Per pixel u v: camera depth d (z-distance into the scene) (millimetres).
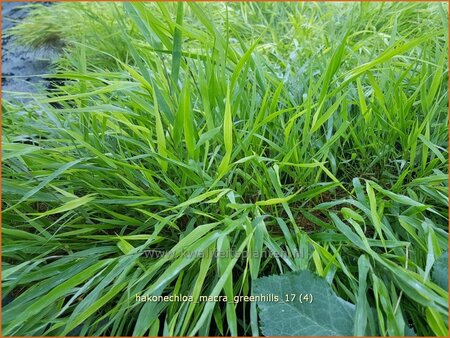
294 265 695
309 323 625
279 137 949
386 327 637
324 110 990
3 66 1688
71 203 756
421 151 953
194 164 754
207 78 860
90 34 1566
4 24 2002
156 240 779
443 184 864
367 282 716
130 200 780
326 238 761
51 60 1679
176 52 801
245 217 738
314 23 1596
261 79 973
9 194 855
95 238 814
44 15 1831
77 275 686
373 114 958
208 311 600
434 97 1021
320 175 938
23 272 716
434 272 661
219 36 824
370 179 953
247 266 725
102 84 1104
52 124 994
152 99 872
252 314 637
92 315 718
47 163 861
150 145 788
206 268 676
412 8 1477
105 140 939
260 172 882
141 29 845
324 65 1066
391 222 831
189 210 788
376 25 1519
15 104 1164
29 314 639
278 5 1798
